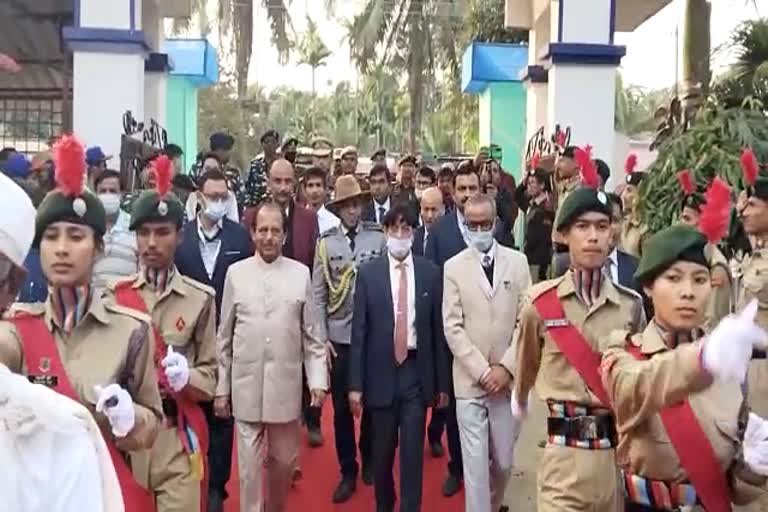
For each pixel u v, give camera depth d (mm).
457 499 7172
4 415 2037
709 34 13953
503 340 6152
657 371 3307
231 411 6121
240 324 6027
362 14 34219
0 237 2158
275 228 6062
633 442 3680
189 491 4570
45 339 3377
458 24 32406
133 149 11242
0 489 1980
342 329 7363
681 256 3533
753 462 3383
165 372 4289
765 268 5500
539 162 12641
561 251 7641
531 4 17484
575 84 12938
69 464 2062
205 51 20141
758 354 5172
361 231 7785
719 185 3572
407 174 12570
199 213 6945
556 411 4465
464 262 6223
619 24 19188
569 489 4379
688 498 3656
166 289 4930
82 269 3467
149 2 16031
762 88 12758
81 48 12703
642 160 16938
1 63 14531
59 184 3477
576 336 4414
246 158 39938
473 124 34906
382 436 6410
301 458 8125
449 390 6469
